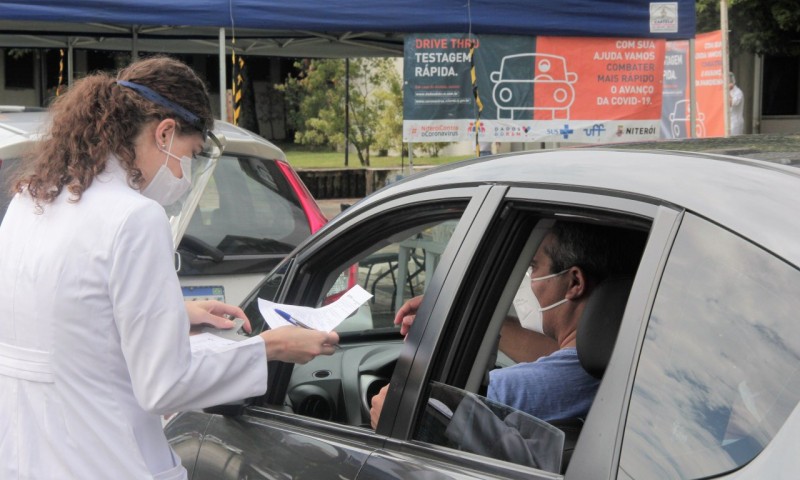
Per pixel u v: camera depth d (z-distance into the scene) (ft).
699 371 4.65
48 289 5.81
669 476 4.53
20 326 5.92
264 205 15.38
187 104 6.26
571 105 25.08
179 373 5.81
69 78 36.99
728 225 4.82
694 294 4.81
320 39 34.37
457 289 6.26
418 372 6.32
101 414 5.87
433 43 23.99
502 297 6.33
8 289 5.99
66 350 5.81
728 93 34.76
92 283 5.76
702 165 5.45
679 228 5.02
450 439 6.11
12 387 5.96
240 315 7.73
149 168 6.26
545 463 5.67
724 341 4.61
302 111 61.31
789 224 4.64
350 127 57.11
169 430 8.64
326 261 8.15
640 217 5.29
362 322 10.71
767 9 48.03
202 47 36.94
